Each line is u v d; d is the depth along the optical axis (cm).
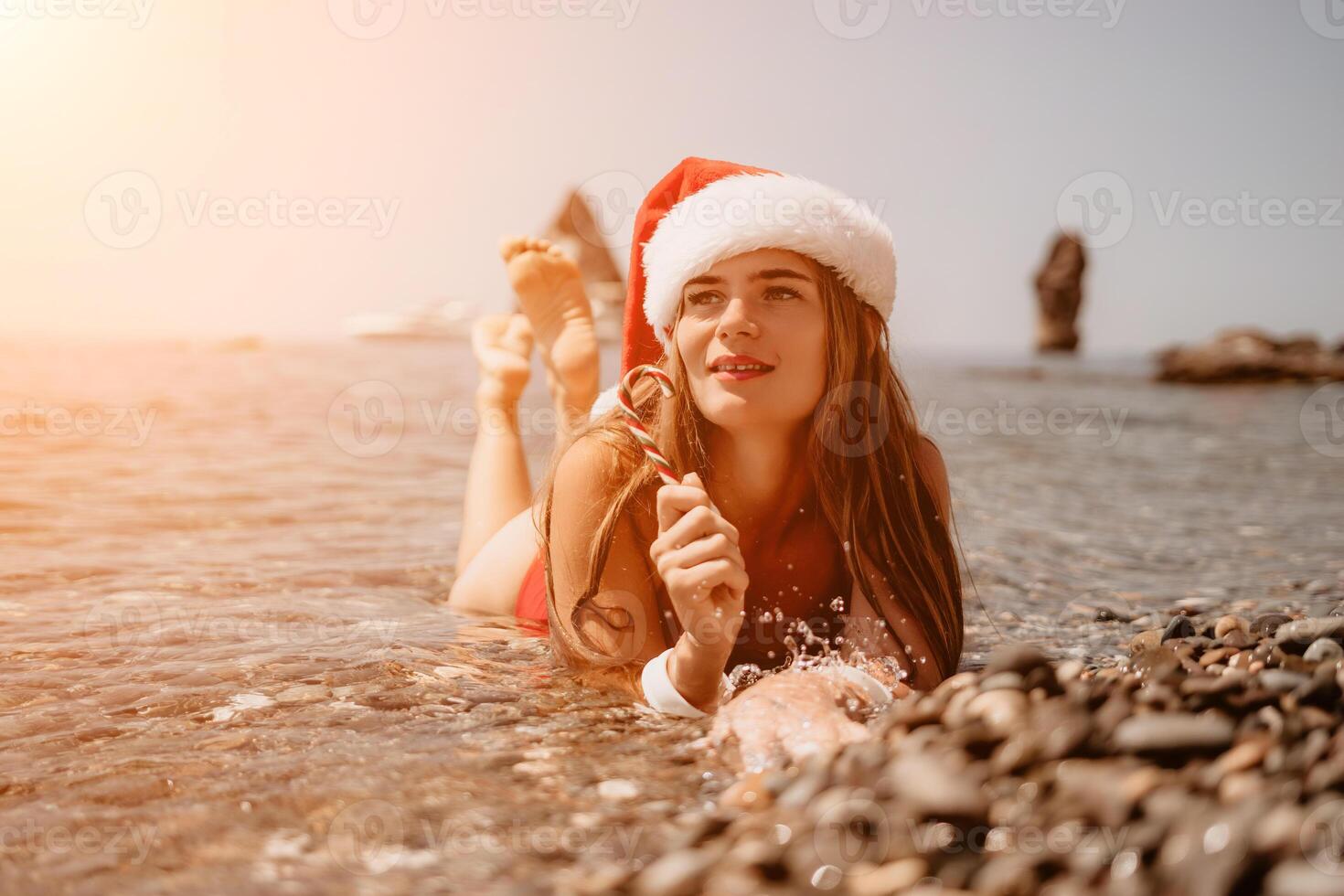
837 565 221
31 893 116
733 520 213
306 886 116
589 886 111
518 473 303
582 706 186
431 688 196
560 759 157
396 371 1602
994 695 136
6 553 337
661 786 145
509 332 329
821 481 210
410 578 316
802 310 200
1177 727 121
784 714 164
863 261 206
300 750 162
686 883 107
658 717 180
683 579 174
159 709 184
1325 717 134
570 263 330
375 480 530
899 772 121
